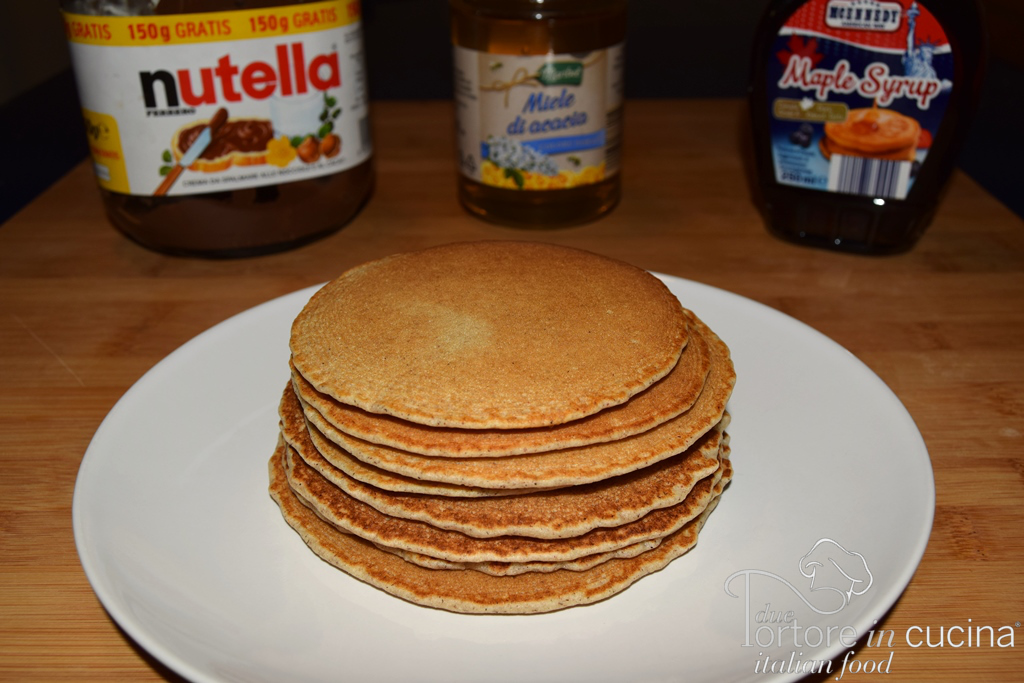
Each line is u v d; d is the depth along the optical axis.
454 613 0.28
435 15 0.87
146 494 0.30
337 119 0.45
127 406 0.32
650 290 0.32
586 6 0.44
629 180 0.54
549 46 0.44
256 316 0.37
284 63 0.42
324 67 0.43
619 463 0.28
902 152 0.44
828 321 0.41
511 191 0.47
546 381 0.29
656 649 0.27
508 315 0.30
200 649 0.25
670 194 0.53
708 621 0.27
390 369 0.29
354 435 0.29
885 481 0.30
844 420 0.32
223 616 0.27
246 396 0.34
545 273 0.32
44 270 0.45
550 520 0.29
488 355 0.29
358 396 0.28
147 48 0.41
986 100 0.62
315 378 0.29
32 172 0.57
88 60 0.41
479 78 0.46
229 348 0.35
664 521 0.29
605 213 0.50
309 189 0.45
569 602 0.28
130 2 0.40
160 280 0.44
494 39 0.44
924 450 0.30
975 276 0.44
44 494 0.33
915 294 0.43
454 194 0.52
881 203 0.45
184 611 0.27
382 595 0.28
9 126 0.63
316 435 0.30
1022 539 0.31
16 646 0.28
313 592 0.28
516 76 0.45
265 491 0.31
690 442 0.29
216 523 0.30
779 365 0.34
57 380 0.38
